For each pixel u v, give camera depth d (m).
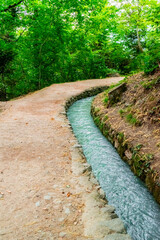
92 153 4.39
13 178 2.92
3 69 13.37
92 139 5.20
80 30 16.02
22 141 4.39
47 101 9.15
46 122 5.87
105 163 3.94
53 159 3.54
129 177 3.42
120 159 4.12
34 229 1.98
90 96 12.45
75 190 2.63
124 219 2.47
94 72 19.31
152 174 2.95
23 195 2.53
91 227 1.98
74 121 6.80
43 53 14.66
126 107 5.63
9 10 11.61
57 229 1.98
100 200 2.44
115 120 5.30
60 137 4.65
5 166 3.28
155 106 4.28
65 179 2.90
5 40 12.29
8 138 4.56
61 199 2.45
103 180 3.35
